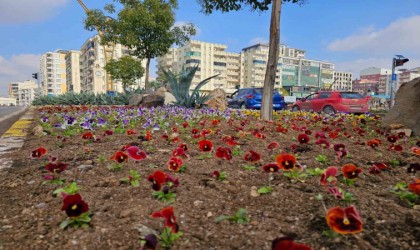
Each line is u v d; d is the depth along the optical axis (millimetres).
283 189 2029
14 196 1887
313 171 2322
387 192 2002
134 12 16672
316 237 1394
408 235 1421
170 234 1344
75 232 1427
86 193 1906
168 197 1798
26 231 1440
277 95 15328
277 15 6645
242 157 2988
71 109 10344
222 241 1372
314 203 1778
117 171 2402
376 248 1314
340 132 5223
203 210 1690
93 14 18281
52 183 2100
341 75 142750
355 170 2020
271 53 6758
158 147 3459
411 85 5965
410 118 5734
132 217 1578
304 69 120750
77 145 3521
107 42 19578
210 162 2744
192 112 8023
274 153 3188
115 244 1334
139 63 29062
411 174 2516
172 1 18172
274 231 1456
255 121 6426
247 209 1713
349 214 1231
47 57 129125
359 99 12938
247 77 106000
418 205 1755
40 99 20750
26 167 2574
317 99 13891
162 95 12336
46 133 4523
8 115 10023
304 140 3137
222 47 98250
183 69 11406
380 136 4953
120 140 3873
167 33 17516
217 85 98000
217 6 8016
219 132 4594
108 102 16625
